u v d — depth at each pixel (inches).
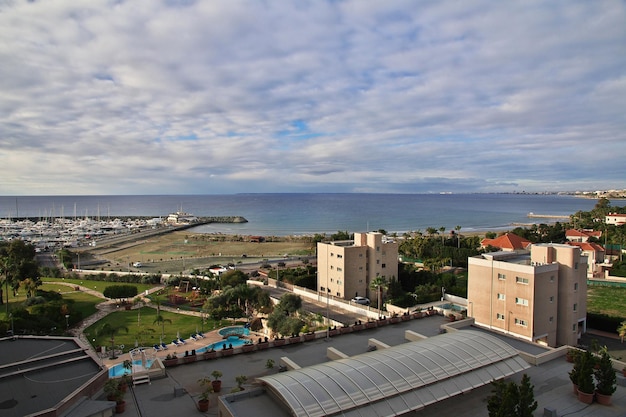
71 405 1083.9
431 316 2135.8
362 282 3491.6
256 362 1480.1
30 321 2554.1
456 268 4881.9
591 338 2450.8
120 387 1220.5
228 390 1247.5
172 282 4237.2
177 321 3107.8
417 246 5447.8
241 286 3213.6
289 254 6811.0
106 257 6683.1
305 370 1114.7
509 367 1225.4
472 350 1251.2
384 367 1111.6
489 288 2384.4
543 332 2236.7
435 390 1072.8
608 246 5570.9
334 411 939.3
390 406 994.1
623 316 2906.0
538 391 1191.6
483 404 1111.0
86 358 1405.0
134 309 3447.3
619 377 1235.2
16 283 3619.6
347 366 1116.5
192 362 1476.4
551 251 2327.8
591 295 3533.5
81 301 3700.8
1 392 1171.9
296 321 2410.2
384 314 2706.7
